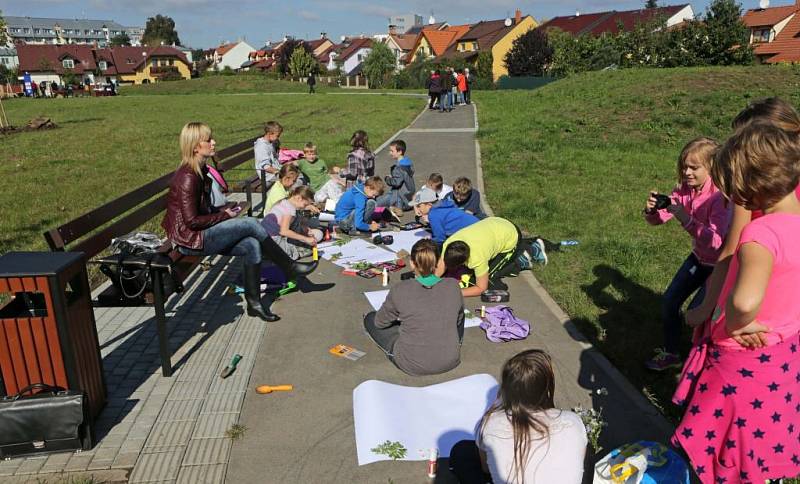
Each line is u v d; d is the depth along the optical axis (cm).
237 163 941
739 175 245
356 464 347
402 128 1962
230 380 435
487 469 294
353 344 491
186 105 3466
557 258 695
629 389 421
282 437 371
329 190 909
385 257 705
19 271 331
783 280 243
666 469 312
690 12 6172
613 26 6375
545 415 268
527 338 502
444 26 8481
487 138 1614
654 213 425
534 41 5391
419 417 388
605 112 1734
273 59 10225
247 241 502
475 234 559
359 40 9181
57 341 344
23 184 1240
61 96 5272
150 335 509
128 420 385
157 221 912
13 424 337
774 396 256
